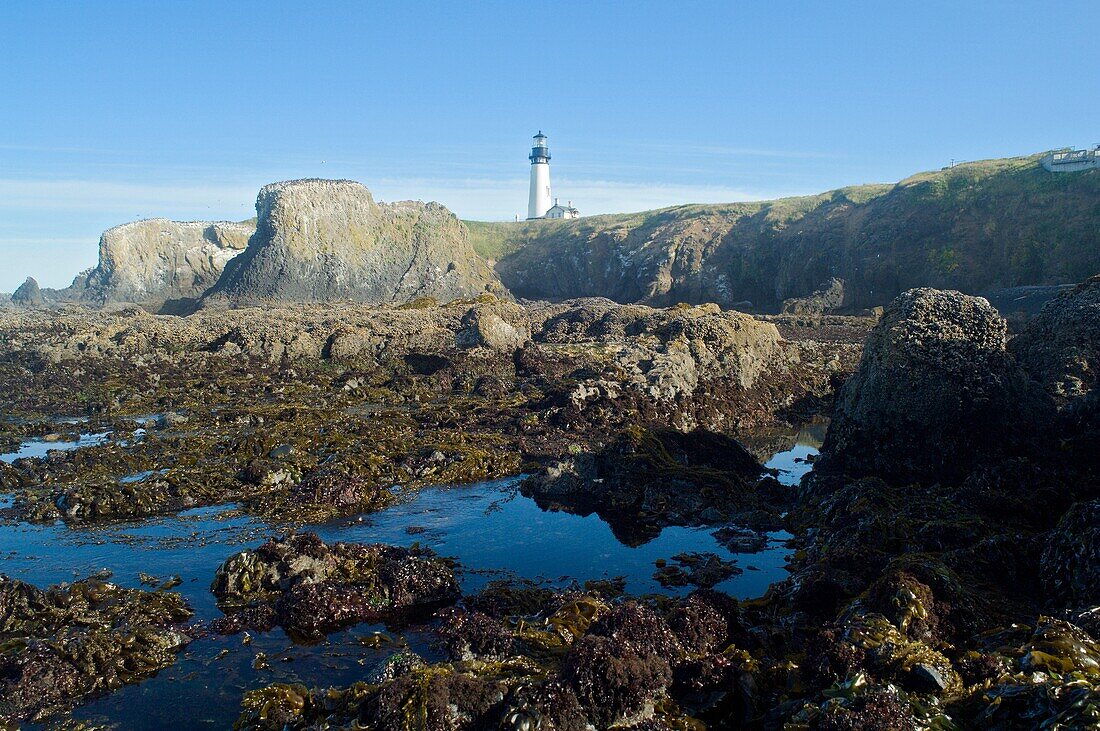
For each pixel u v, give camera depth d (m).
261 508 23.61
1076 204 89.50
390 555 18.25
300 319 62.97
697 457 28.59
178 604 16.42
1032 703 10.07
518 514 23.48
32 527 22.06
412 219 133.88
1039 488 19.14
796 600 15.40
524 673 12.26
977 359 23.72
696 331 48.19
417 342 54.38
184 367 49.78
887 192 120.56
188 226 142.12
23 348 55.06
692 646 13.37
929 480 23.36
